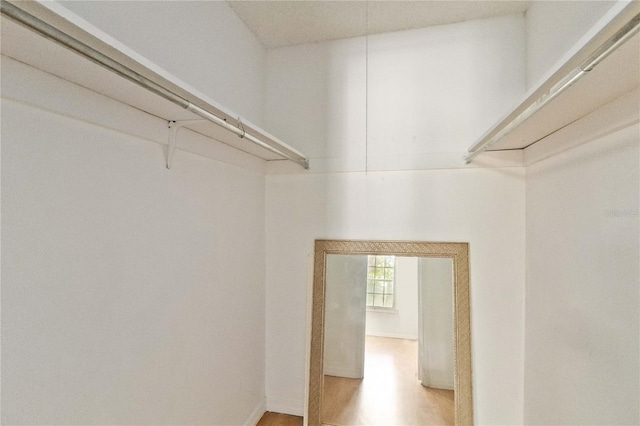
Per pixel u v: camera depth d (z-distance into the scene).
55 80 0.92
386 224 2.21
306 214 2.35
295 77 2.41
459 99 2.12
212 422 1.72
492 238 2.03
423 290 2.13
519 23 2.02
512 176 2.00
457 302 2.04
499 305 2.01
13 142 0.83
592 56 0.77
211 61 1.78
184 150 1.50
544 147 1.68
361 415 2.12
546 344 1.67
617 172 1.13
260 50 2.38
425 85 2.17
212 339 1.73
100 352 1.07
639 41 0.71
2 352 0.81
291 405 2.36
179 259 1.46
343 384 2.19
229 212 1.91
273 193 2.41
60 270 0.95
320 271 2.28
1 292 0.81
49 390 0.92
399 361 2.14
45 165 0.91
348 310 2.24
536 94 1.01
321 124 2.35
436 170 2.12
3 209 0.81
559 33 1.58
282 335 2.38
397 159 2.18
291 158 2.07
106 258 1.10
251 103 2.25
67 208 0.97
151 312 1.30
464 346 2.01
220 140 1.75
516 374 1.97
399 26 2.16
